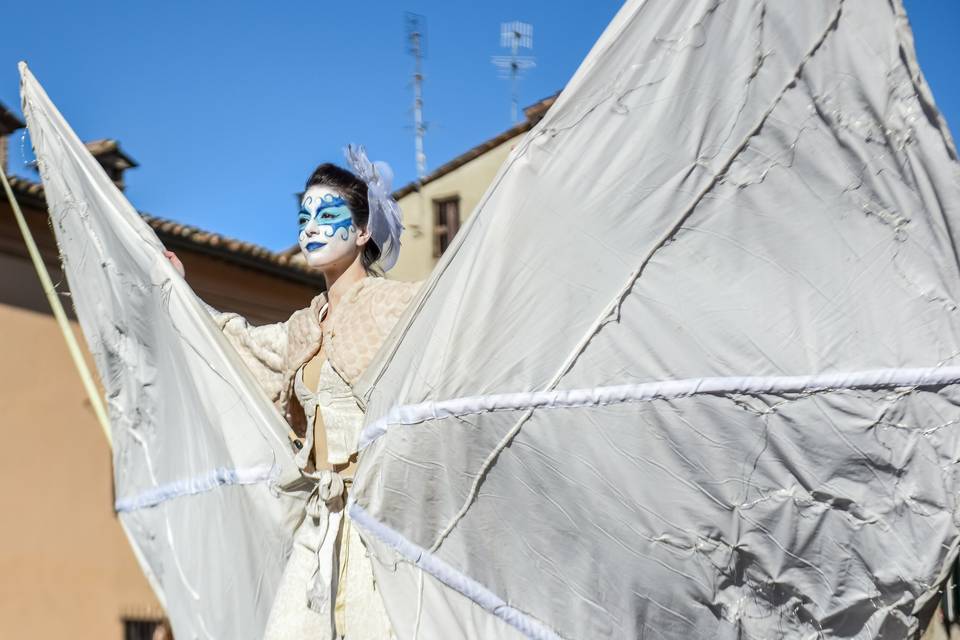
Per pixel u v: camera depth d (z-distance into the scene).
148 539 4.21
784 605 3.14
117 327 4.30
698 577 3.16
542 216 3.15
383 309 3.60
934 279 2.98
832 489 3.06
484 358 3.21
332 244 3.75
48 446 13.14
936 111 2.93
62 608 12.98
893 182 2.98
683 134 3.05
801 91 3.01
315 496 3.53
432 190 15.88
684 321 3.08
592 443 3.16
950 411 2.99
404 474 3.31
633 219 3.10
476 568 3.29
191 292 3.91
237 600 3.80
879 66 2.96
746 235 3.05
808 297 3.03
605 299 3.12
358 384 3.43
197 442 3.94
